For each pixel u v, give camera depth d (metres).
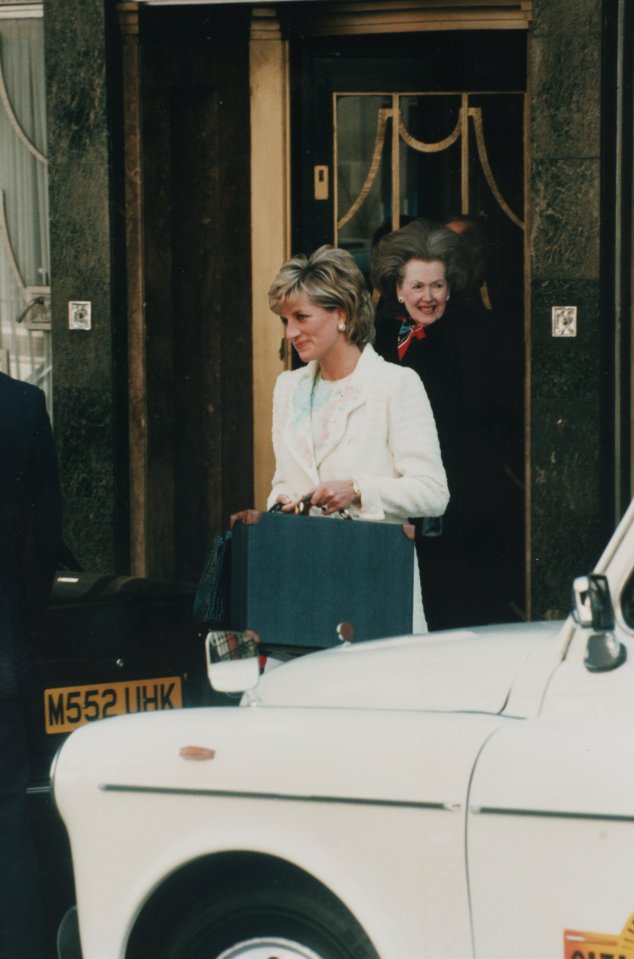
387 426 6.49
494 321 10.08
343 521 6.05
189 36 10.16
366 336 6.56
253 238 10.37
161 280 10.28
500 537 10.05
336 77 10.29
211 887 4.78
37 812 6.05
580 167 9.22
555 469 9.40
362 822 4.47
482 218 10.19
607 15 9.15
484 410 10.01
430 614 10.06
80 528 10.22
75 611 6.41
